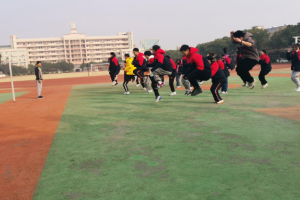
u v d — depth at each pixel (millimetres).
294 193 2170
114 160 3090
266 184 2340
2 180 2682
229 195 2180
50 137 4285
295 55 8586
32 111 7180
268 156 2994
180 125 4648
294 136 3705
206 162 2896
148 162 2977
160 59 7406
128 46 160625
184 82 9000
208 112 5742
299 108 5730
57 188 2449
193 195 2205
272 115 5129
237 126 4391
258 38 75312
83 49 153750
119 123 5059
